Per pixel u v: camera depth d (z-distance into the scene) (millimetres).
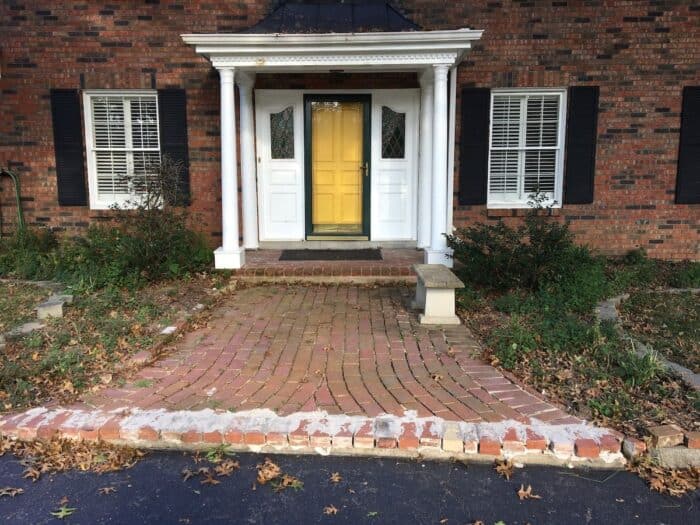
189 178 8500
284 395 4082
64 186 8508
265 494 3137
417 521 2932
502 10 8086
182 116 8352
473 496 3139
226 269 7379
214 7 8156
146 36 8219
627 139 8375
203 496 3117
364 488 3197
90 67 8266
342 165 8703
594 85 8234
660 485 3225
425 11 8094
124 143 8656
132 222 7262
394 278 7266
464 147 8344
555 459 3457
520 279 6527
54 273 7137
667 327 5891
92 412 3811
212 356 4836
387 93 8438
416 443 3494
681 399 4039
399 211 8719
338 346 5062
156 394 4098
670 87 8266
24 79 8305
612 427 3656
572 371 4477
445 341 5176
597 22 8117
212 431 3582
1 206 8594
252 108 8344
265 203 8664
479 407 3885
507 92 8391
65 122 8375
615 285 7172
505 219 8469
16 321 5547
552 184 8656
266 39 6762
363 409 3855
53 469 3344
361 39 6758
